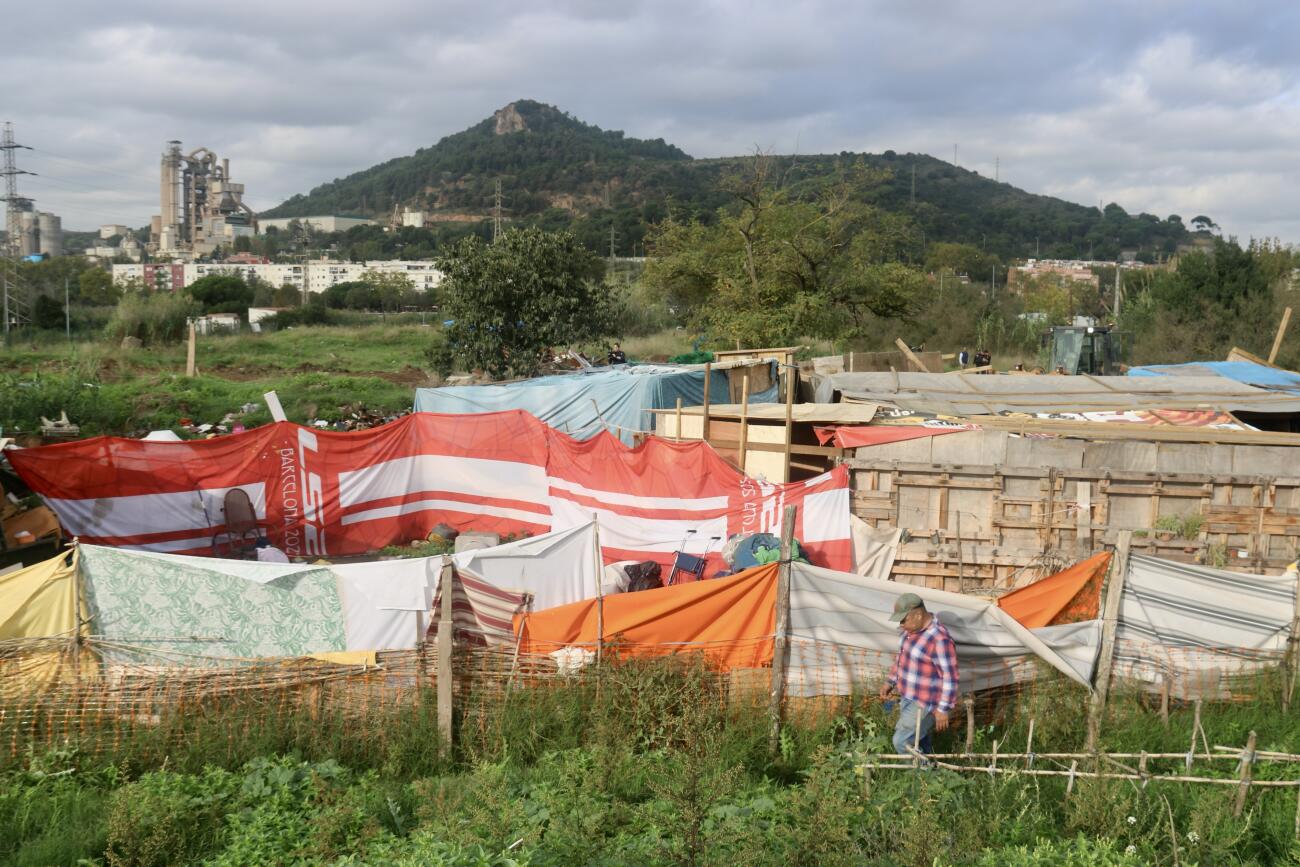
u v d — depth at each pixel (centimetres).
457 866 551
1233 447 1237
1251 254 4294
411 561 886
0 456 1371
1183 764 762
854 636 818
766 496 1257
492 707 802
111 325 4734
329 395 2909
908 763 739
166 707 778
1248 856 654
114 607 829
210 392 2952
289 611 851
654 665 816
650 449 1345
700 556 1258
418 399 2094
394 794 716
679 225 4566
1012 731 802
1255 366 2128
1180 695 844
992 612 816
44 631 805
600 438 1399
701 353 2689
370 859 601
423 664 806
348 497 1501
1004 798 706
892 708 801
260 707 787
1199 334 4162
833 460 1438
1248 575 845
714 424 1588
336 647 858
